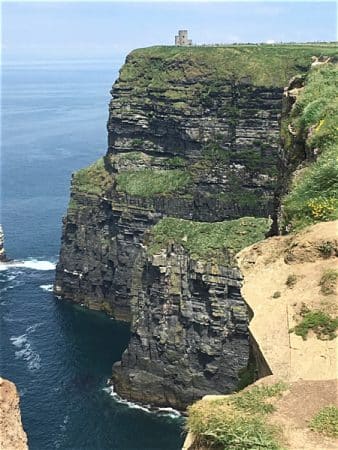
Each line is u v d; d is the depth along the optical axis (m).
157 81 137.62
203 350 93.69
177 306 96.25
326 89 46.53
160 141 137.38
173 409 94.56
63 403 90.81
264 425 17.92
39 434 82.69
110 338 116.06
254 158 122.69
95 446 81.25
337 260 26.38
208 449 17.89
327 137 39.19
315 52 128.38
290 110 50.34
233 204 122.12
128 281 125.69
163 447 82.50
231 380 92.62
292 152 43.53
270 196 120.69
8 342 110.00
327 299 24.02
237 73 126.94
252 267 28.55
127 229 126.94
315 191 34.25
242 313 90.75
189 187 126.50
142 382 96.00
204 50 137.00
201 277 93.38
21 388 93.94
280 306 24.69
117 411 91.38
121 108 141.88
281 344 22.48
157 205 125.69
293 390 19.59
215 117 128.38
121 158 139.25
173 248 98.38
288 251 28.06
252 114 123.62
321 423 17.86
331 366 20.78
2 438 21.11
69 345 110.62
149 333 97.56
